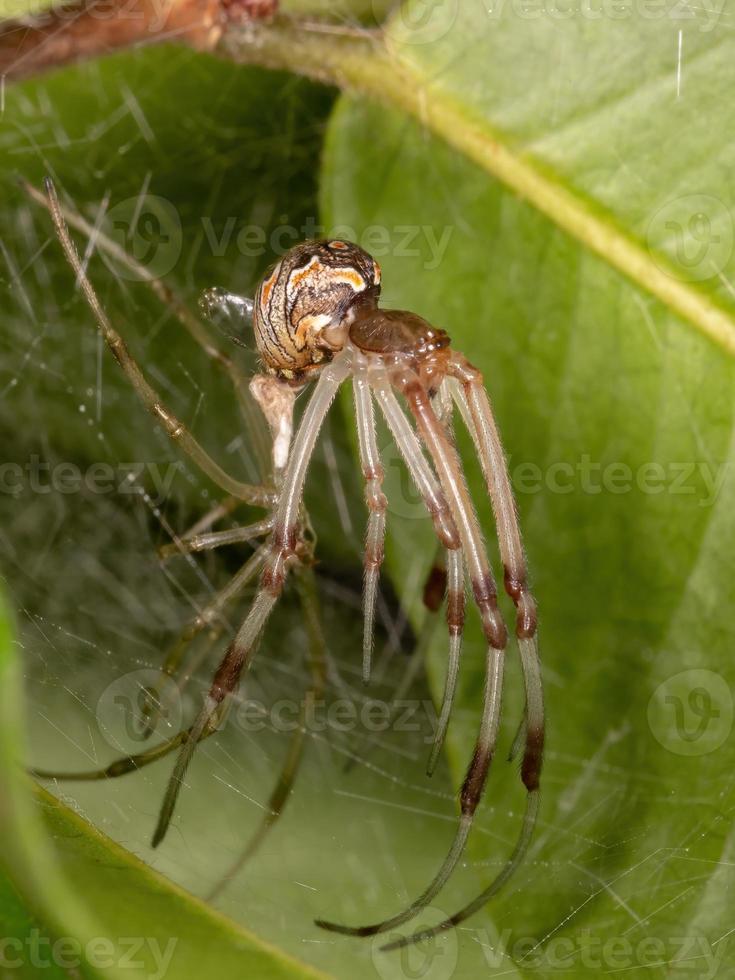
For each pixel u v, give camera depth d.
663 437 0.09
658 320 0.09
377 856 0.10
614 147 0.09
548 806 0.09
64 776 0.10
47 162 0.10
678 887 0.09
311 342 0.09
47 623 0.11
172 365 0.11
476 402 0.09
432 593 0.10
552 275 0.09
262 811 0.10
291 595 0.11
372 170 0.09
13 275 0.11
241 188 0.10
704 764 0.09
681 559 0.09
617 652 0.09
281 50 0.09
